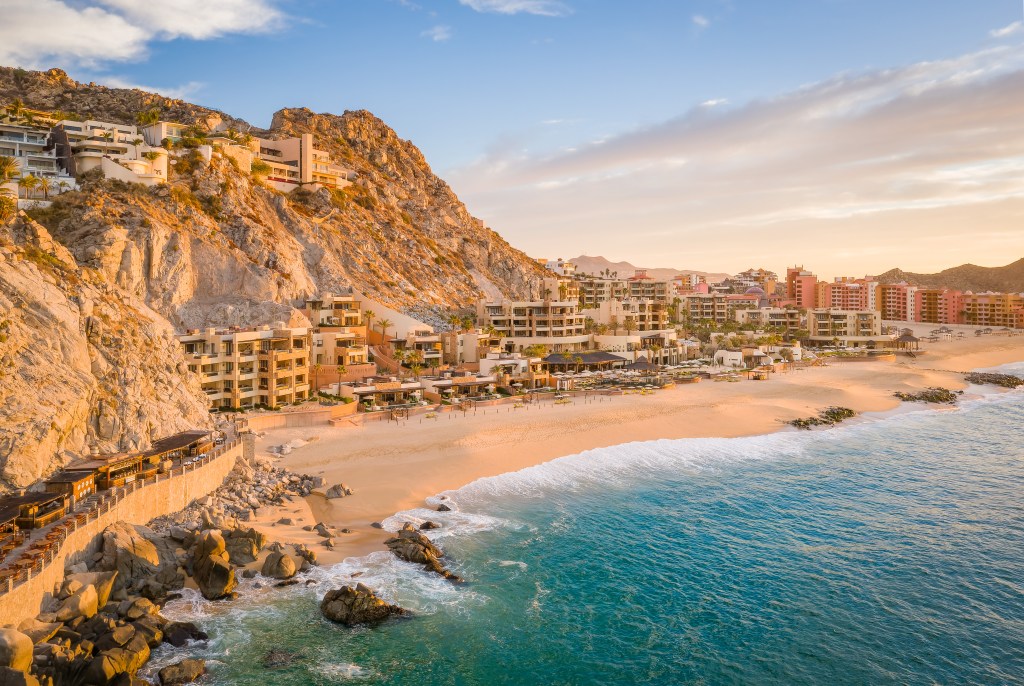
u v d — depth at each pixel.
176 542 53.72
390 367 143.12
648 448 94.69
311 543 58.06
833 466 89.69
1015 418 122.19
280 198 182.88
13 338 60.69
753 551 61.59
